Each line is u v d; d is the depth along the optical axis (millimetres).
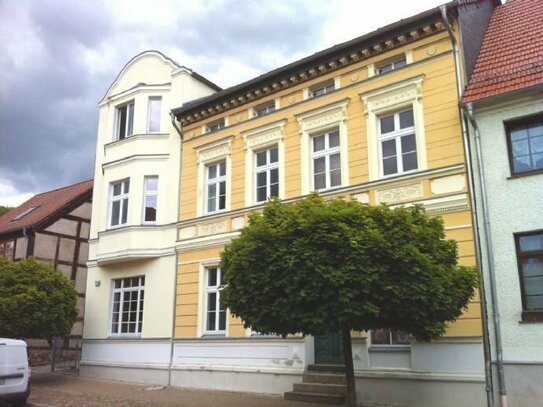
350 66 14891
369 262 8961
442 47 13305
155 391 15102
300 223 9461
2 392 11859
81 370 19188
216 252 16641
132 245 18203
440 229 9984
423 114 13250
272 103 16656
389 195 13320
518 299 11180
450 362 11633
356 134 14336
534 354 10797
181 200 18188
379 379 12477
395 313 9211
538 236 11414
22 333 16109
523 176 11656
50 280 17094
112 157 20000
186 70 19406
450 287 9273
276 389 14297
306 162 15195
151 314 17750
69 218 25750
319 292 9062
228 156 17250
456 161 12492
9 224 27281
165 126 19250
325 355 13805
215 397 13805
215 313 16531
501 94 11891
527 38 13375
